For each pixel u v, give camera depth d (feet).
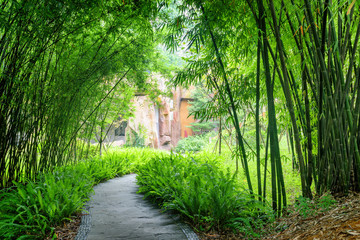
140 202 15.70
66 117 18.21
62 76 16.21
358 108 9.56
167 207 13.70
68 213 11.91
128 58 19.62
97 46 18.24
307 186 10.66
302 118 11.58
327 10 8.61
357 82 9.96
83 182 15.30
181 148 55.77
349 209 8.02
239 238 9.62
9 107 13.10
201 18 11.42
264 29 9.61
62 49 14.49
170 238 9.81
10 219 9.90
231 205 10.63
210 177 12.77
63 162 20.47
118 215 12.97
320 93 9.81
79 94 19.67
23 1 10.67
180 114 71.67
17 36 11.71
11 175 14.01
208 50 13.53
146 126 53.31
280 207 10.52
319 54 9.32
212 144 43.57
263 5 10.03
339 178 10.04
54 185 12.39
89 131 27.02
